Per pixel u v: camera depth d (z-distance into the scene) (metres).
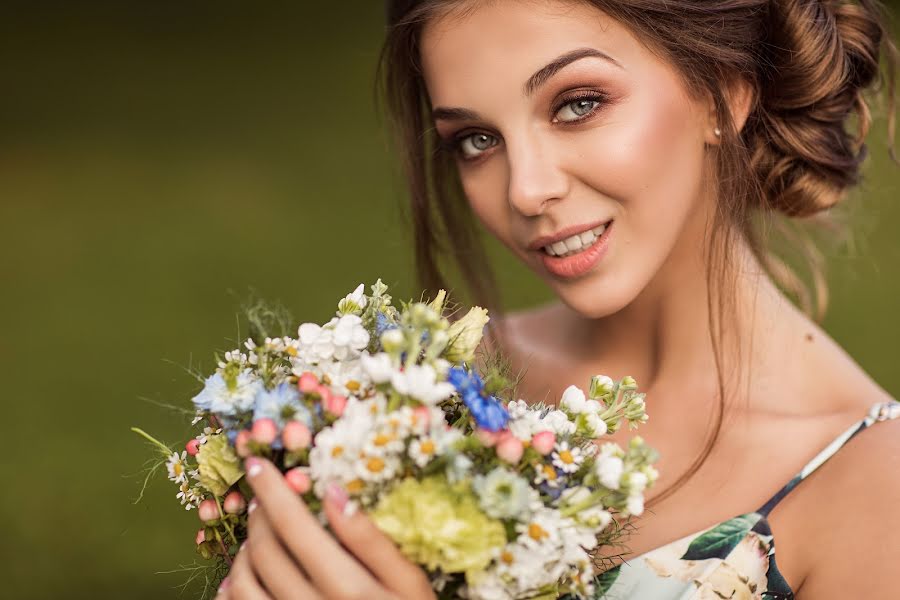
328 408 1.79
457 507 1.71
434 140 2.96
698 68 2.37
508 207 2.41
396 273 9.85
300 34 20.73
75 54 19.42
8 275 10.59
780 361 2.54
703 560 2.25
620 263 2.35
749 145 2.66
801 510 2.29
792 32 2.55
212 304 9.57
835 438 2.35
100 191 13.09
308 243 11.04
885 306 8.97
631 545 2.35
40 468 6.89
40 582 5.70
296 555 1.79
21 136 15.27
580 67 2.23
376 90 2.89
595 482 1.81
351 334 1.88
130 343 8.82
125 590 5.61
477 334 1.92
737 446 2.44
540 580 1.77
